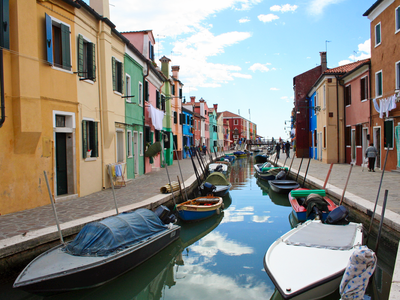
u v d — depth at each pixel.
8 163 7.37
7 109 7.31
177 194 11.32
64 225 6.31
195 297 5.37
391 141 14.54
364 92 17.84
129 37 18.48
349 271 4.01
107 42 11.45
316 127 26.08
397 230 6.33
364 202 8.45
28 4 7.63
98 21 11.05
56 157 9.23
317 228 6.65
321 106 23.52
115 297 5.59
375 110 16.09
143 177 15.53
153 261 6.65
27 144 7.76
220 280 6.00
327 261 5.07
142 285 6.16
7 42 7.24
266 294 5.41
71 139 9.54
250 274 6.22
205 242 8.20
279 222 10.06
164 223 7.78
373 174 14.31
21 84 7.43
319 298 4.58
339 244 5.67
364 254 3.92
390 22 14.43
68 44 9.27
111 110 11.72
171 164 25.48
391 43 14.35
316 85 24.89
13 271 5.18
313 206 8.53
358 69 18.06
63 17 9.10
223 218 10.70
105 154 11.52
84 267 4.93
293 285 4.41
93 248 5.46
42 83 8.34
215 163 24.11
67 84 9.24
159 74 19.50
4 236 5.57
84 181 10.08
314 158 27.47
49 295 5.04
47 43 8.38
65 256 5.33
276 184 15.05
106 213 7.45
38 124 7.88
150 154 17.27
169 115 25.17
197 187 15.68
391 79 14.40
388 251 6.70
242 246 7.85
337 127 21.42
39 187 8.24
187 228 9.53
